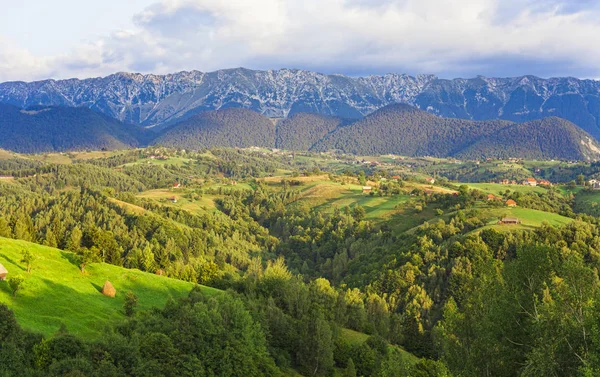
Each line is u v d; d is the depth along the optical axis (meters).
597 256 117.00
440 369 47.69
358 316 101.06
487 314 45.53
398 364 60.56
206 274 116.69
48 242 124.75
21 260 78.88
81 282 84.19
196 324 62.75
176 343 59.34
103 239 115.38
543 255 46.38
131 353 51.62
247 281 104.06
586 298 40.94
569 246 125.50
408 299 117.62
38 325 60.62
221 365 60.25
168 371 54.50
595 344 36.59
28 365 45.78
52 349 48.12
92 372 45.91
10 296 67.31
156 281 97.12
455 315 50.66
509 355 43.25
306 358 74.25
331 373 75.31
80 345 49.84
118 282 90.31
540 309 41.00
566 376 38.31
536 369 38.31
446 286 119.31
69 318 66.12
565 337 38.06
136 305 76.50
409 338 99.62
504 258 125.62
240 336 65.31
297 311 91.69
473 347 45.81
